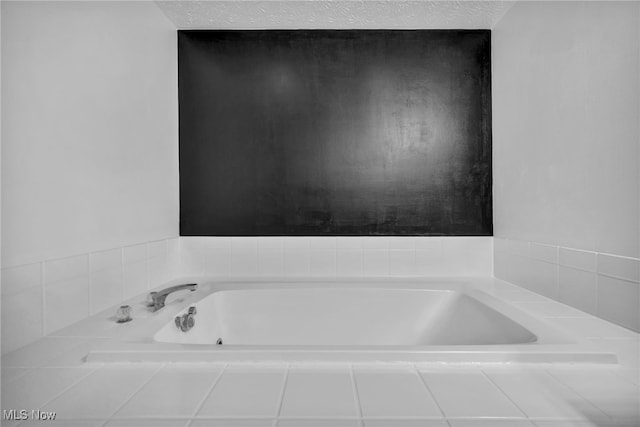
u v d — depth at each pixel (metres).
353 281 1.83
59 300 1.07
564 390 0.69
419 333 1.67
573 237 1.28
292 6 1.75
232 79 1.98
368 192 1.97
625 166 1.05
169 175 1.85
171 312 1.30
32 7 0.98
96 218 1.26
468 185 1.96
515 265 1.69
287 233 1.97
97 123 1.27
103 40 1.30
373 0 1.69
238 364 0.82
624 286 1.05
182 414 0.61
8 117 0.91
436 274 1.94
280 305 1.73
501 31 1.83
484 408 0.63
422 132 1.96
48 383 0.73
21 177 0.94
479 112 1.96
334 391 0.69
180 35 1.97
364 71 1.97
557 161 1.37
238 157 1.98
